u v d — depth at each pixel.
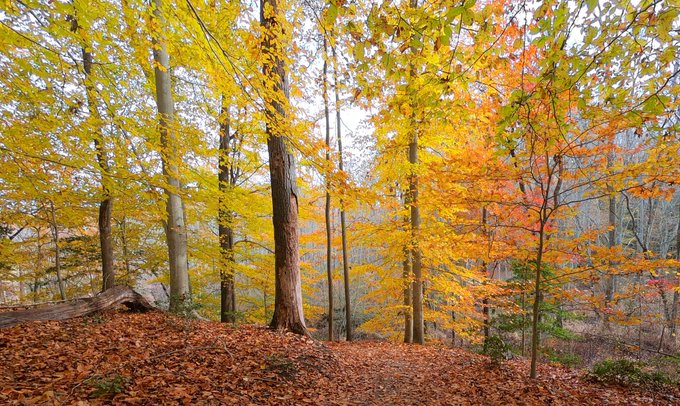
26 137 5.42
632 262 6.76
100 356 4.34
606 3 2.83
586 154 6.03
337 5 2.75
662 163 4.83
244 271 10.71
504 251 8.20
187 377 4.05
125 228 12.91
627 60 3.13
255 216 10.33
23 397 3.02
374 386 5.38
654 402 4.80
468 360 7.38
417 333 10.09
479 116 5.86
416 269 9.92
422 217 9.96
